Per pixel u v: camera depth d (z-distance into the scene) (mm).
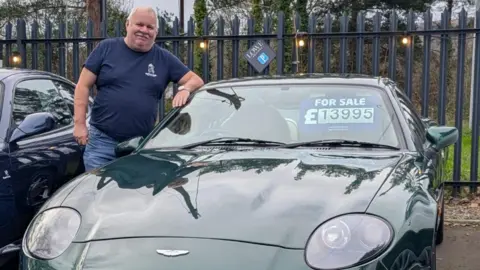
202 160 3092
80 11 21703
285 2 18719
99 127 4359
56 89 5004
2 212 3680
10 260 3799
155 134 3875
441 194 4254
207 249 2246
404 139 3420
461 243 5324
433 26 7695
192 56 7465
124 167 3100
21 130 3877
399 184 2627
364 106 3631
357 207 2389
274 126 3605
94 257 2316
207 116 3854
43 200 4180
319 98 3750
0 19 22188
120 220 2469
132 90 4297
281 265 2188
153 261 2244
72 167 4598
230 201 2479
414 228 2395
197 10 18859
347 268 2182
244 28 12312
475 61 6863
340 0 23984
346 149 3326
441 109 6969
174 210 2465
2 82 4250
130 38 4285
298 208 2408
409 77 6988
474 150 7016
